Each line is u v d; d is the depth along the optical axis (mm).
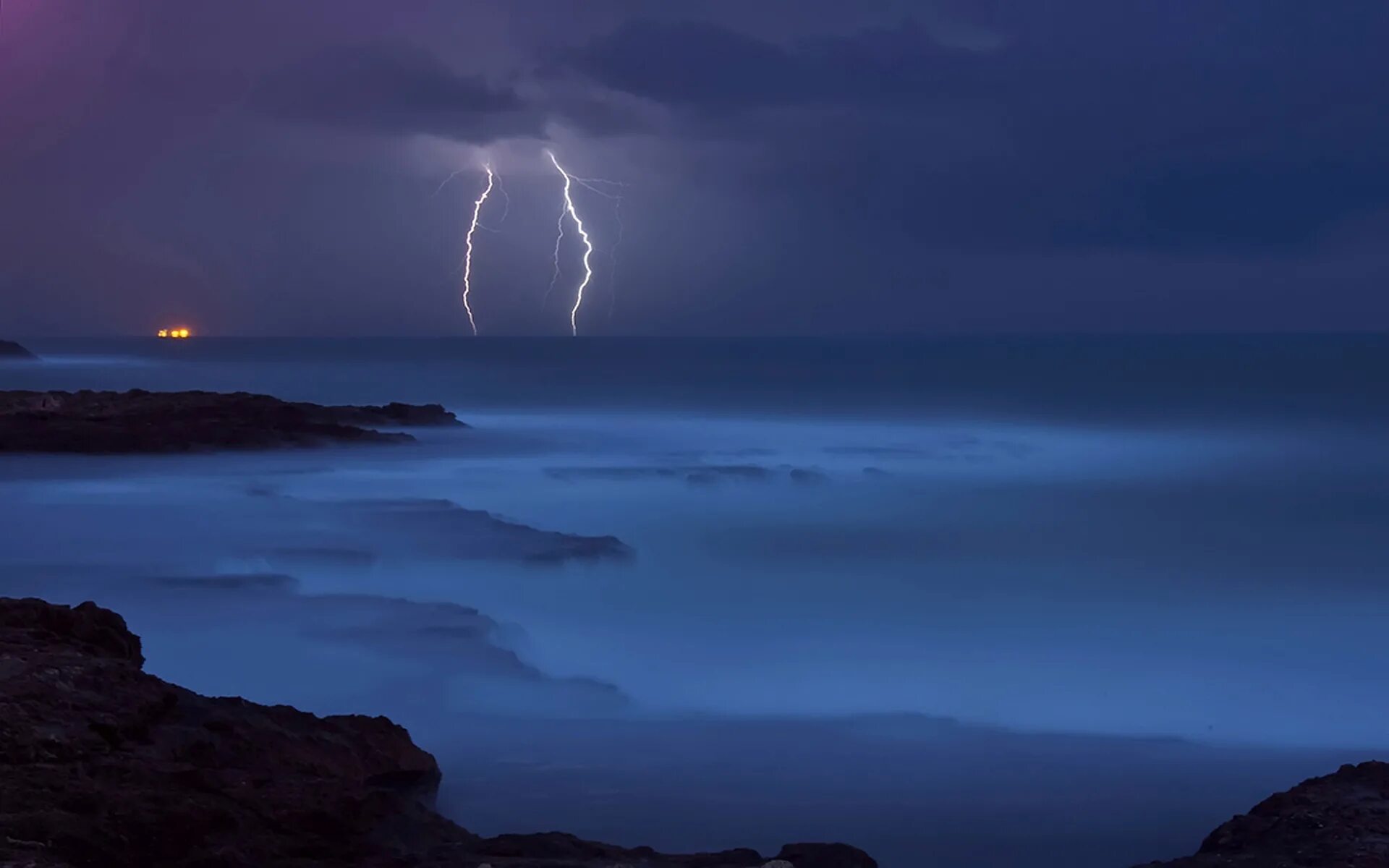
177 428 49344
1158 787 15086
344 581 25516
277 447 49969
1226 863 9867
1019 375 137500
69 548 27484
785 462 53969
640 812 13625
